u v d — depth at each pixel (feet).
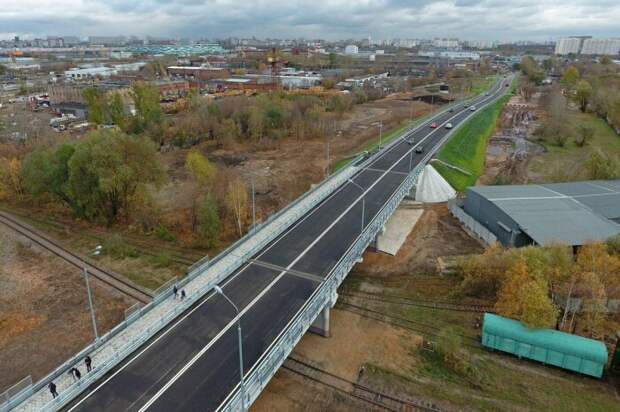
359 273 199.41
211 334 125.59
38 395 104.27
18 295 180.45
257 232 188.65
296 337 124.26
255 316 133.28
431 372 140.87
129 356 116.57
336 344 153.17
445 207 265.13
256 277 155.33
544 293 146.61
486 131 437.58
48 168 242.58
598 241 180.04
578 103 565.94
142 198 242.58
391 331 160.45
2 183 282.36
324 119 441.27
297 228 197.06
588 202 229.86
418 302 177.88
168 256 211.82
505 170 333.83
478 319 165.58
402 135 380.99
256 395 106.52
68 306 172.96
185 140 400.06
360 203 226.58
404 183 247.29
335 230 194.39
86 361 108.06
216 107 435.53
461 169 319.68
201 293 143.23
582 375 139.03
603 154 292.61
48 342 152.25
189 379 108.99
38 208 277.23
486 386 134.92
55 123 465.06
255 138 409.49
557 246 172.14
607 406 127.85
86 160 229.45
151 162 244.83
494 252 178.91
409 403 128.36
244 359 115.55
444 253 212.43
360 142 406.82
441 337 148.56
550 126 417.49
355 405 127.65
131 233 237.66
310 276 156.04
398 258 209.97
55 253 216.33
